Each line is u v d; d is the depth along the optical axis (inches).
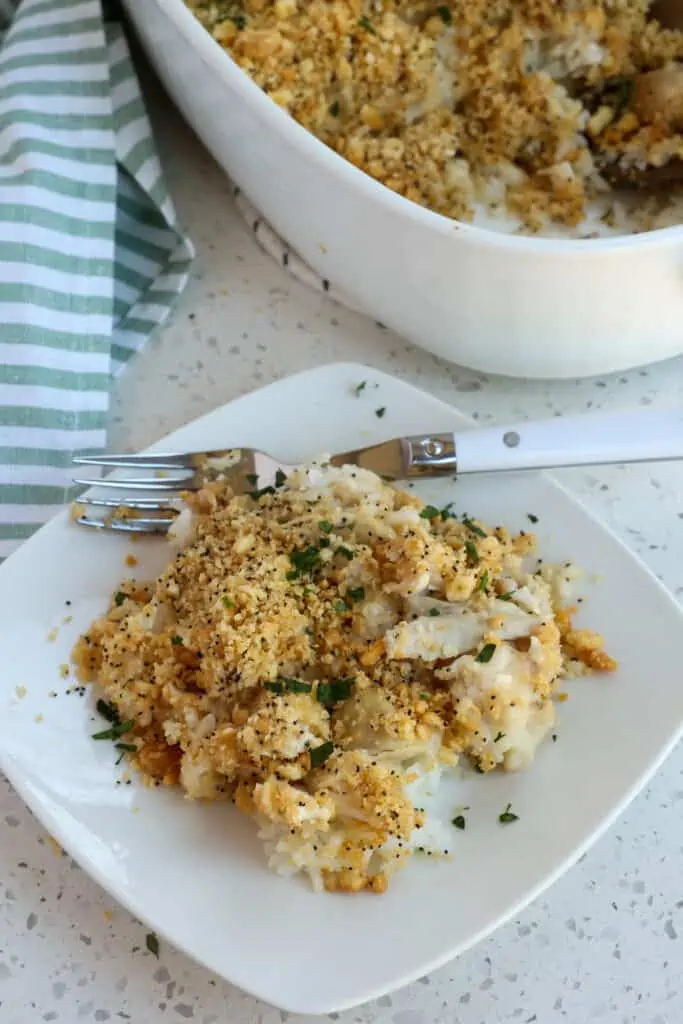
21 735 22.8
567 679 23.2
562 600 23.8
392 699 22.4
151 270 27.6
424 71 26.5
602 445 24.5
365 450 24.7
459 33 26.7
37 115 26.5
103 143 26.8
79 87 26.9
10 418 25.5
